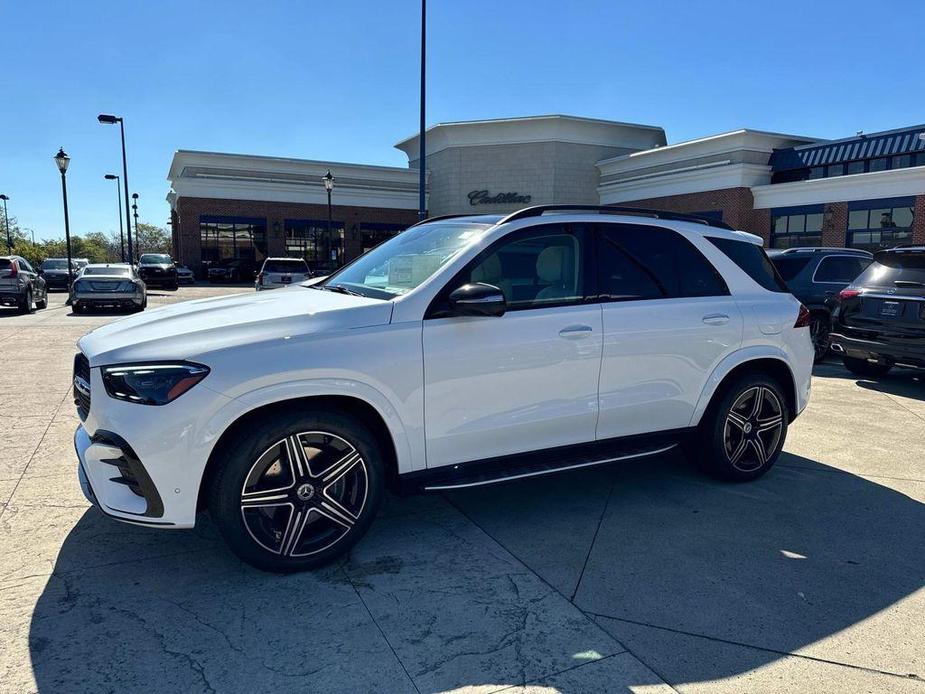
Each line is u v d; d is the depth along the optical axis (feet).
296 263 67.92
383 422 11.20
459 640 9.12
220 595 10.19
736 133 100.63
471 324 11.70
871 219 85.35
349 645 8.97
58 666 8.42
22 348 33.94
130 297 57.77
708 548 12.01
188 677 8.27
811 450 17.99
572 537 12.41
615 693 8.11
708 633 9.36
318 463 10.87
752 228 100.73
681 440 14.47
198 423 9.80
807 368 15.99
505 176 131.13
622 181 123.44
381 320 11.10
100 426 10.03
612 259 13.56
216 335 10.36
